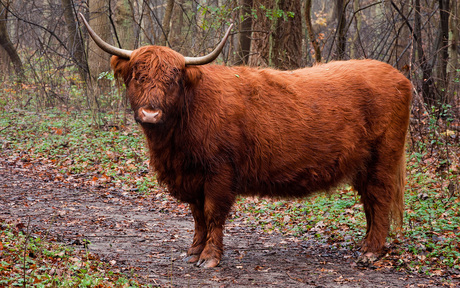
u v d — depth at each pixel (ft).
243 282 18.97
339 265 21.45
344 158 22.09
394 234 24.36
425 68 47.11
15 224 24.86
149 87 18.35
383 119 22.53
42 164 43.70
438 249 22.09
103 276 17.90
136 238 25.61
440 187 32.01
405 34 65.00
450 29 51.57
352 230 26.50
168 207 33.17
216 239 20.97
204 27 54.03
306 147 21.48
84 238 24.86
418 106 42.04
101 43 19.54
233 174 20.70
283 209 31.53
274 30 47.70
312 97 21.80
